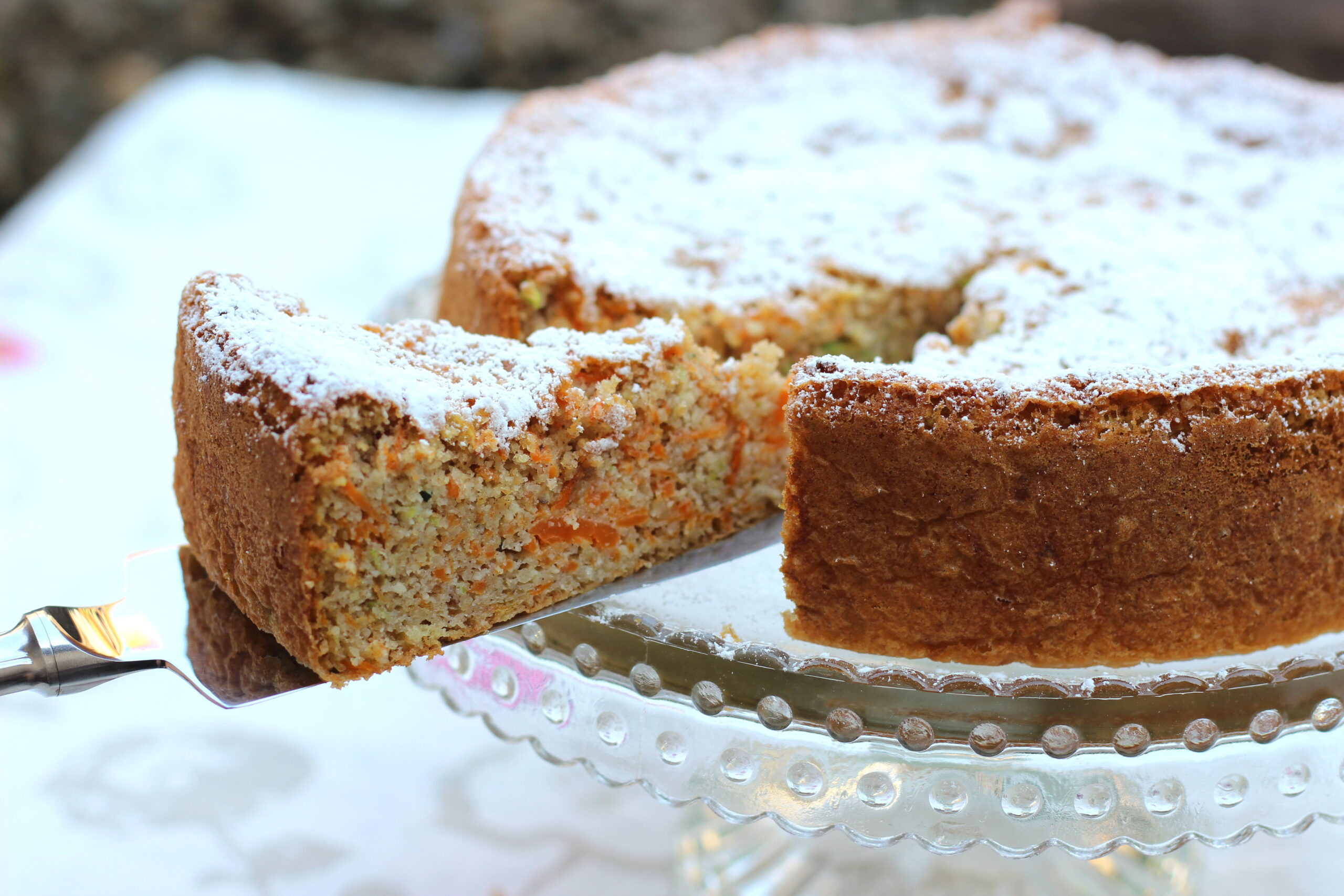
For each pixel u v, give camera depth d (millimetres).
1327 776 406
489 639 431
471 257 496
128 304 685
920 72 605
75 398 634
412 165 817
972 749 402
